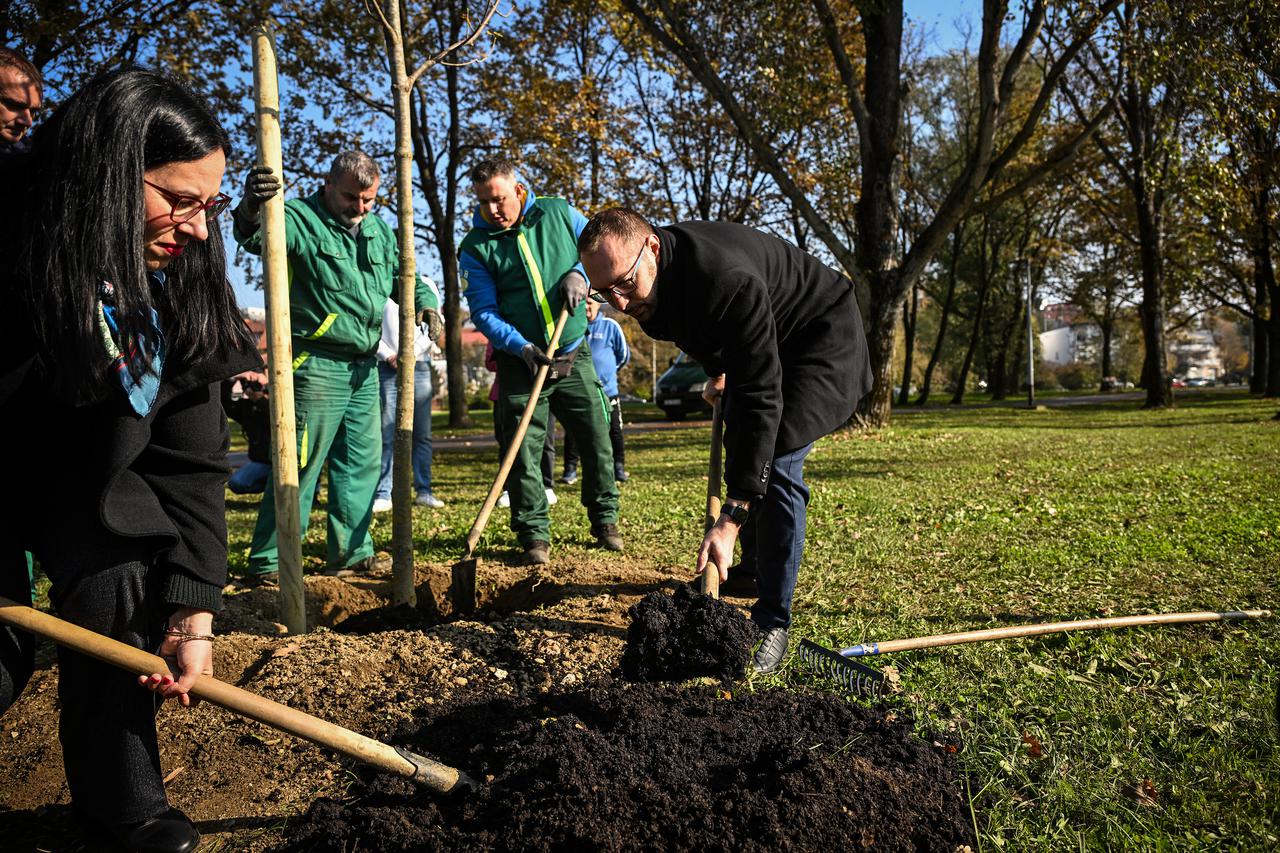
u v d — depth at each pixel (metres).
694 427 22.17
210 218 2.12
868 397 17.06
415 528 7.02
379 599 4.71
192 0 14.70
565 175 20.33
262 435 9.26
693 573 4.95
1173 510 7.00
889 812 2.29
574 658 3.57
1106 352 53.06
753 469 3.06
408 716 3.11
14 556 2.11
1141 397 40.34
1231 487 8.27
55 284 1.83
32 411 2.09
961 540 5.93
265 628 4.14
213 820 2.54
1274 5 12.93
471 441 19.00
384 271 4.95
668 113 26.91
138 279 1.88
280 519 3.95
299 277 4.66
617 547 5.83
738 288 3.00
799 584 4.84
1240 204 17.50
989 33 15.07
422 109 22.27
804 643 3.53
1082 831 2.32
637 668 3.18
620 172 24.05
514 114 20.66
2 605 2.03
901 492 8.48
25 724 3.09
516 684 3.36
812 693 3.14
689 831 2.18
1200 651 3.63
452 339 24.55
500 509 8.02
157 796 2.36
